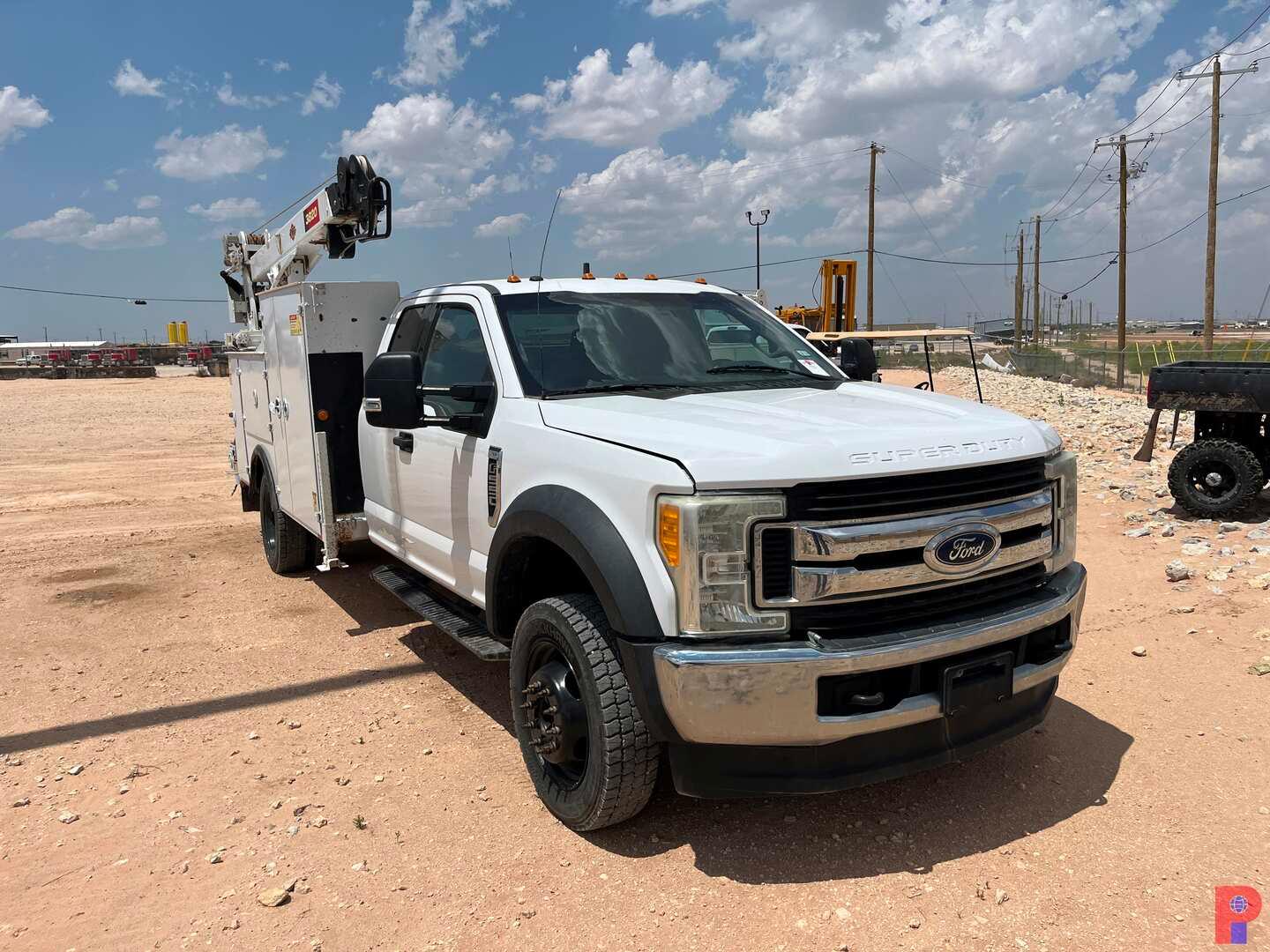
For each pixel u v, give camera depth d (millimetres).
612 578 3197
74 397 30766
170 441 18391
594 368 4316
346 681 5246
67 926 3111
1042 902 3094
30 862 3492
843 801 3777
